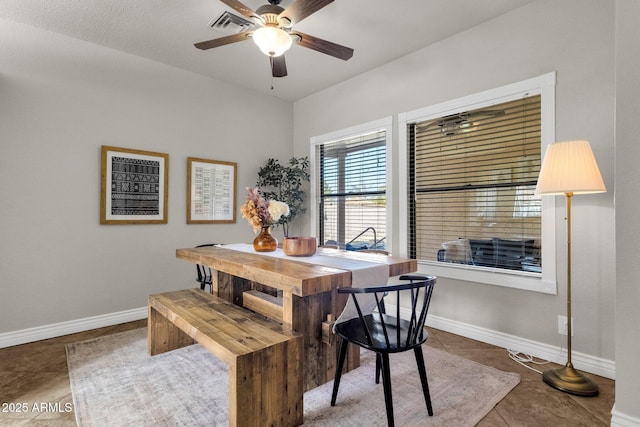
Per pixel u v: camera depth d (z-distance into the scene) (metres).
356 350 2.23
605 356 2.10
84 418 1.66
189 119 3.64
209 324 1.83
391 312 3.39
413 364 2.29
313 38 2.22
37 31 2.74
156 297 2.40
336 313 2.07
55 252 2.82
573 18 2.23
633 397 1.50
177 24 2.72
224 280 2.53
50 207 2.80
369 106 3.63
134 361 2.31
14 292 2.64
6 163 2.61
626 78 1.54
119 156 3.15
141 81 3.30
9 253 2.62
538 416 1.69
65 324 2.86
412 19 2.65
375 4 2.46
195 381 2.04
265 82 3.96
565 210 2.28
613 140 2.07
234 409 1.44
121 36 2.90
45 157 2.78
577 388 1.90
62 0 2.38
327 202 4.29
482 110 2.76
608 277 2.09
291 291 1.58
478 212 2.79
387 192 3.43
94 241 3.02
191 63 3.45
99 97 3.05
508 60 2.55
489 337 2.66
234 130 4.04
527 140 2.50
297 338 1.65
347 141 4.00
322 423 1.64
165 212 3.45
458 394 1.89
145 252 3.33
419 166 3.23
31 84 2.71
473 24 2.73
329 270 1.76
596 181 1.81
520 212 2.55
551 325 2.34
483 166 2.76
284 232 4.50
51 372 2.17
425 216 3.19
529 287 2.44
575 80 2.22
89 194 2.99
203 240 3.75
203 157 3.76
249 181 4.19
